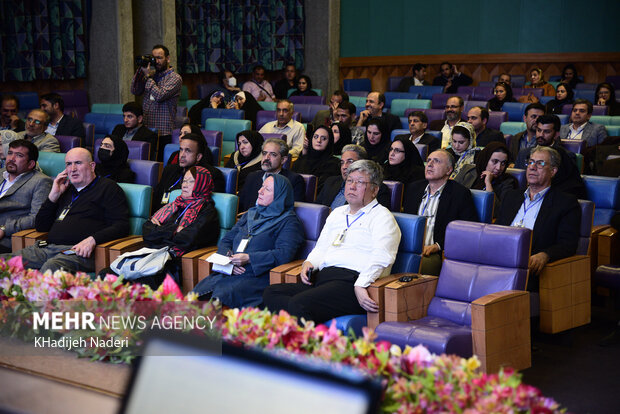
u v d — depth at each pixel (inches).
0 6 385.1
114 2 414.3
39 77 407.5
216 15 501.0
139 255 174.7
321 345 79.4
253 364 72.4
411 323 137.5
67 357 99.3
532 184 174.2
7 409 81.0
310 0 565.3
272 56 549.3
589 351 160.6
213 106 402.6
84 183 194.2
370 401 65.6
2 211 208.2
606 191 197.3
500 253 140.4
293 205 176.4
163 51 312.3
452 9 594.6
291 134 319.0
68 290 104.9
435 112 374.0
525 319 135.4
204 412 69.7
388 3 600.4
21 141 209.0
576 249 167.2
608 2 559.8
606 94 387.5
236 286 163.8
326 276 152.4
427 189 187.8
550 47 578.2
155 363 76.2
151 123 315.9
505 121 345.7
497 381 70.2
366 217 156.5
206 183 188.2
